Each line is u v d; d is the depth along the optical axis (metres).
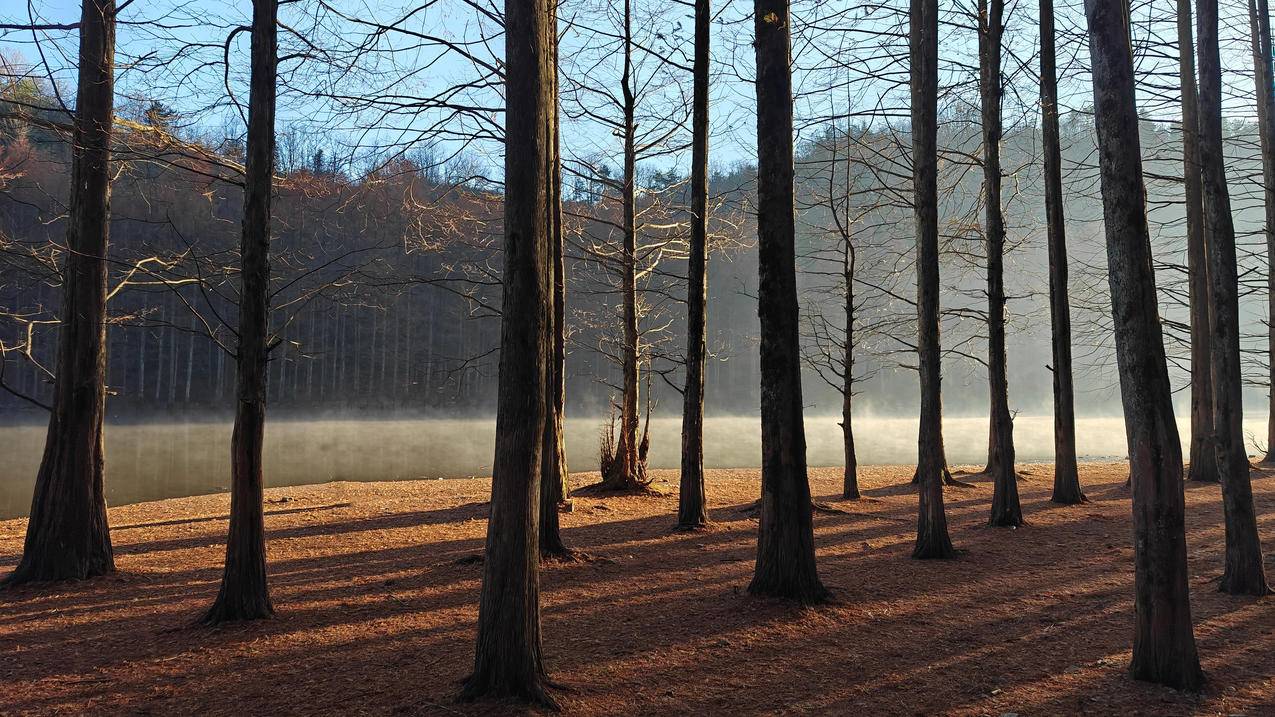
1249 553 7.20
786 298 7.21
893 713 4.74
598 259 15.60
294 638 6.23
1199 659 5.45
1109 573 8.37
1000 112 12.45
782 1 7.23
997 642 6.09
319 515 12.97
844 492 15.02
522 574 4.85
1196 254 16.77
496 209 15.45
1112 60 5.04
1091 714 4.66
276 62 6.79
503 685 4.80
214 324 45.44
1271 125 13.34
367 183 10.80
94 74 8.41
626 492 15.26
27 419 38.75
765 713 4.74
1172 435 5.06
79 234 8.40
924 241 9.41
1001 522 11.42
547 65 4.86
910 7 11.03
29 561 8.24
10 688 5.20
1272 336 20.42
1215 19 7.78
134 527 11.98
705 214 11.87
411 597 7.54
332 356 55.06
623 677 5.34
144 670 5.53
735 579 8.23
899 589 7.78
